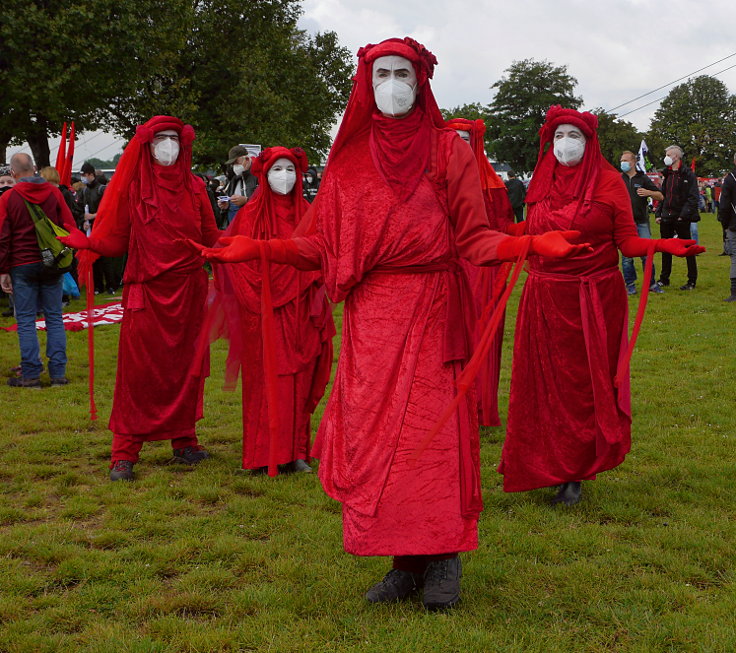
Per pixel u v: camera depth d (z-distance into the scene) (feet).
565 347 14.34
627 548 12.47
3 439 19.29
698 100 307.37
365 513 10.21
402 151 10.52
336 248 10.82
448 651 9.62
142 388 16.76
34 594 11.45
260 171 16.97
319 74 128.77
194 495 15.46
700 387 22.95
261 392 16.55
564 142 14.21
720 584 11.30
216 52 100.32
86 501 15.14
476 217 10.40
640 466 16.66
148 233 16.48
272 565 12.09
